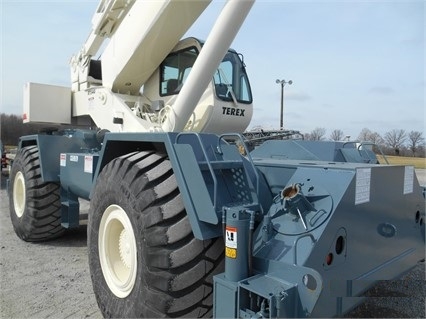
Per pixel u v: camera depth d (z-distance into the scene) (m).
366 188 2.18
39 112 5.30
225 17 3.21
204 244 2.25
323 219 1.91
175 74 4.48
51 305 3.06
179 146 2.25
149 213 2.30
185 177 2.21
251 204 2.24
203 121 4.35
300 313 1.71
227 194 2.20
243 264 1.86
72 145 4.77
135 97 4.71
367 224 2.20
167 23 3.99
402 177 2.62
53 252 4.52
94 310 2.98
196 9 3.89
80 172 3.92
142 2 4.04
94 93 4.93
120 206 2.57
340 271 1.97
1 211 7.10
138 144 2.91
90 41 5.03
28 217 4.68
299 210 1.98
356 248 2.10
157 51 4.32
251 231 1.88
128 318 2.43
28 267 3.97
